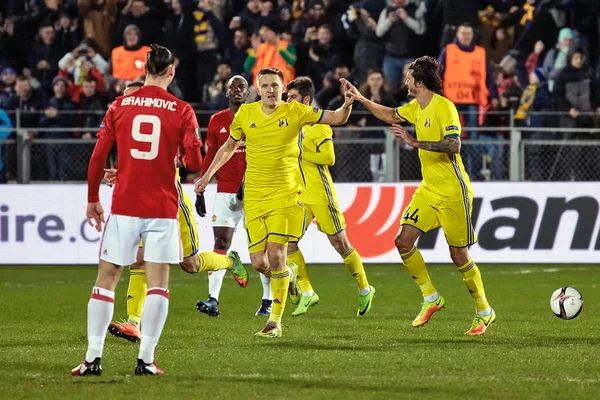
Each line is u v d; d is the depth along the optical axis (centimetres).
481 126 5000
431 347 2361
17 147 4819
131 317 2503
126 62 5197
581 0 5375
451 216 2558
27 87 5209
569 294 2680
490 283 4047
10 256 4722
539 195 4619
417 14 5156
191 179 5069
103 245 1925
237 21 5338
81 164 4903
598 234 4606
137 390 1791
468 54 4966
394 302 3428
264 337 2536
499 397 1736
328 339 2503
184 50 5397
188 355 2230
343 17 5325
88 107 5119
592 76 5091
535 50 5294
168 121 1919
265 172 2509
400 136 2477
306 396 1741
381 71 4984
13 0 5631
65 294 3731
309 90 2892
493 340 2489
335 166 4825
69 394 1755
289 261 3009
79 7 5462
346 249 2962
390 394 1759
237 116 2505
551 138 4884
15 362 2136
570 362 2130
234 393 1766
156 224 1917
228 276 4488
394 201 4669
